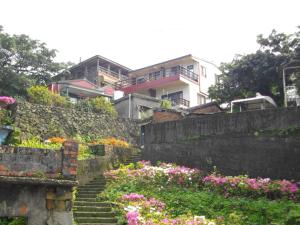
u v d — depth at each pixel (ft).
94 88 120.16
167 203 45.57
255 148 55.83
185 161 62.85
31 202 23.39
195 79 129.59
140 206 42.22
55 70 108.68
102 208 41.14
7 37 99.81
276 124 54.85
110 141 77.05
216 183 50.57
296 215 37.22
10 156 23.71
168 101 111.14
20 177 23.18
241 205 43.37
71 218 24.09
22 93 90.02
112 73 142.00
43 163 24.49
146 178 54.85
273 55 89.71
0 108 41.42
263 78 89.71
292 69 79.82
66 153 25.23
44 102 83.10
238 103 86.43
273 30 90.27
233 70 93.86
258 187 47.67
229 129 59.00
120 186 52.37
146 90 131.13
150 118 93.76
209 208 43.86
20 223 27.50
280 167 53.06
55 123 78.02
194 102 126.52
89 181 55.72
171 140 65.72
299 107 53.67
